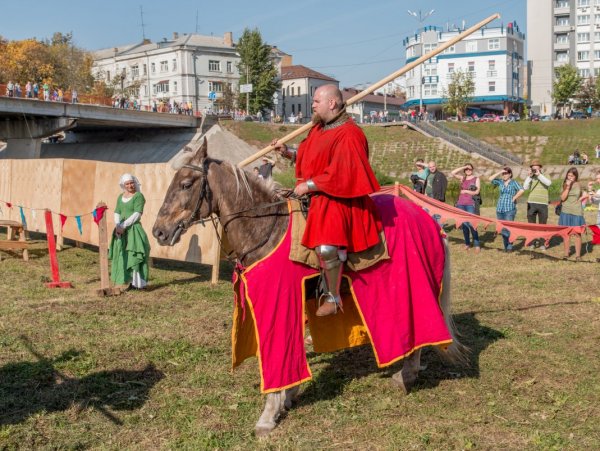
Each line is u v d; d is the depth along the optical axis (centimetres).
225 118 6116
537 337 711
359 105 9594
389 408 525
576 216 1299
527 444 462
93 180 1370
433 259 537
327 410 521
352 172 456
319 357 648
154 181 1201
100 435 481
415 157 5378
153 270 1174
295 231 481
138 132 5994
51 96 4441
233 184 494
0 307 862
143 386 575
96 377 592
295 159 534
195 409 525
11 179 1622
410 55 9769
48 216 1021
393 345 498
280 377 468
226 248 522
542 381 580
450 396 548
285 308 471
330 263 466
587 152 5456
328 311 478
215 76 8725
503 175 1439
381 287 499
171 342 696
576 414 511
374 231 484
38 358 644
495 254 1335
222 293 962
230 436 480
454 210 1300
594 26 10269
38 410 518
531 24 10406
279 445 462
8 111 3978
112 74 9406
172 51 8569
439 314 514
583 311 819
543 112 10162
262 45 7912
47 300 910
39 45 7712
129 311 845
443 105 8100
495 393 555
